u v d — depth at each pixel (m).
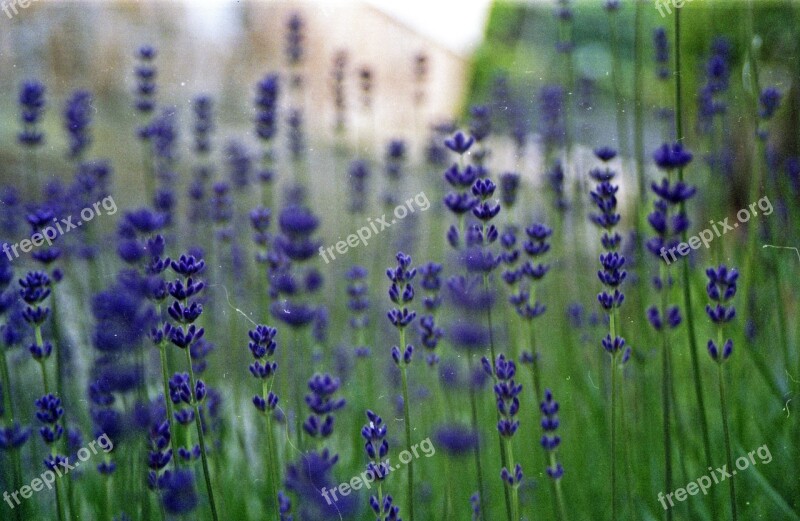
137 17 2.24
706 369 0.95
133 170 1.68
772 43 1.09
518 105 1.33
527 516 0.85
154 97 1.18
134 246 0.75
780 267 0.96
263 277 0.99
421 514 0.88
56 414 0.75
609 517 0.86
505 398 0.71
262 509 0.88
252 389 0.97
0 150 1.57
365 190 1.27
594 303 1.00
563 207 1.04
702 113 1.04
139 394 0.76
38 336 0.75
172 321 0.87
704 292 0.95
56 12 2.06
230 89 2.10
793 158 1.01
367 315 1.02
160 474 0.75
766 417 0.91
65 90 1.96
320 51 2.53
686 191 0.72
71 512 0.81
